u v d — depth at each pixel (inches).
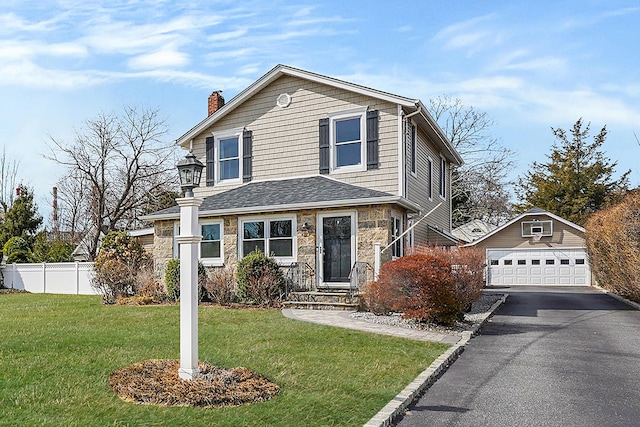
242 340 377.1
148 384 250.5
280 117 745.6
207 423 208.2
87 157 1284.4
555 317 576.1
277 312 531.8
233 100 767.1
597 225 900.0
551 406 249.4
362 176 680.4
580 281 1161.4
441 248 596.1
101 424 204.8
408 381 277.4
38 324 448.8
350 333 408.8
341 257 618.2
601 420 230.5
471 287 552.4
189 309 265.1
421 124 742.5
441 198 913.5
